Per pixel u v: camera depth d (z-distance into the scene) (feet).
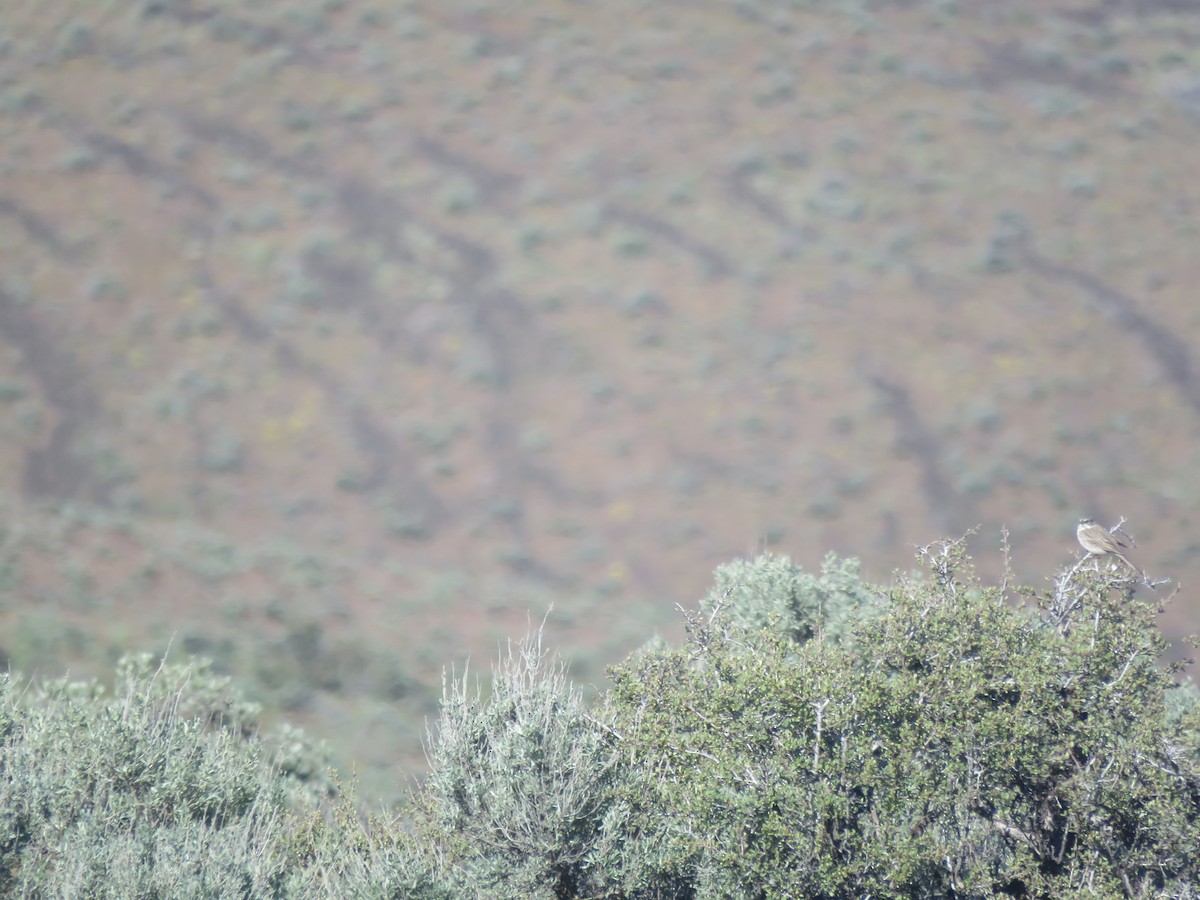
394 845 55.47
